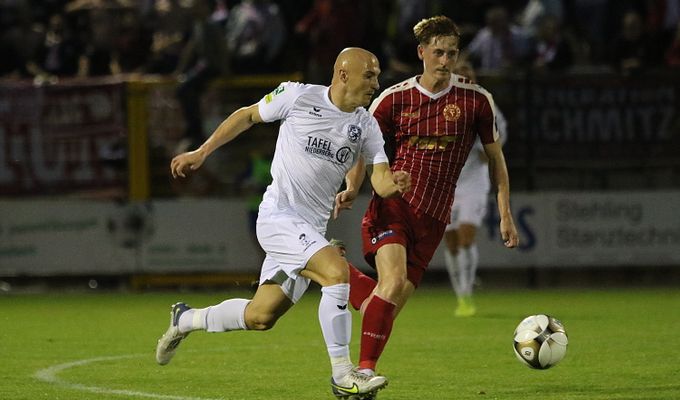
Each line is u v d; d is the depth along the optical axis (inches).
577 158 1802.4
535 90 1792.6
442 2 2087.8
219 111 1797.5
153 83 1796.3
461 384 852.0
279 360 994.7
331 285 728.3
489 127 844.0
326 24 1964.8
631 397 784.9
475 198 1378.0
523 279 1876.2
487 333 1206.3
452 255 1401.3
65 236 1803.6
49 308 1542.8
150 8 2154.3
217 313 802.2
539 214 1808.6
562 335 829.2
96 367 952.3
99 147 1798.7
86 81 1800.0
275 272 763.4
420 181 833.5
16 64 2030.0
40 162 1796.3
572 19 2126.0
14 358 1017.5
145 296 1738.4
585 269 1866.4
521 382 860.0
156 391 818.2
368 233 821.9
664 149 1796.3
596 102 1796.3
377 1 2100.1
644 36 1964.8
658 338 1149.7
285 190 765.9
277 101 765.9
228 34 2042.3
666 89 1791.3
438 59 826.2
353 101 748.6
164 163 1806.1
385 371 924.6
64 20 2121.1
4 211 1791.3
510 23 2162.9
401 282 778.2
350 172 825.5
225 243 1808.6
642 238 1807.3
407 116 846.5
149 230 1809.8
